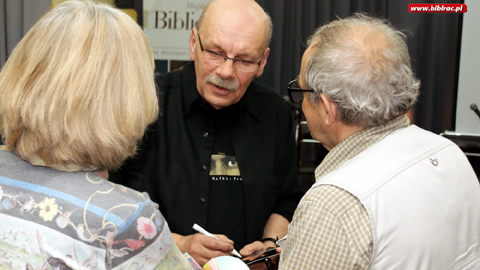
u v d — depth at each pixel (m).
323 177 0.89
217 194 1.45
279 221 1.55
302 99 1.04
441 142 0.97
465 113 3.00
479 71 2.95
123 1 3.26
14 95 0.64
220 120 1.49
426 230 0.80
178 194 1.43
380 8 3.44
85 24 0.68
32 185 0.65
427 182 0.85
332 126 0.96
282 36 3.46
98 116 0.66
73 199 0.64
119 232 0.64
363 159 0.87
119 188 0.69
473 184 0.93
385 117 0.88
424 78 3.50
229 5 1.32
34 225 0.62
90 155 0.68
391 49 0.88
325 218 0.78
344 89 0.87
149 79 0.75
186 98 1.46
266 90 1.63
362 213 0.78
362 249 0.76
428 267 0.80
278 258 1.21
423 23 3.43
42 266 0.61
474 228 0.90
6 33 3.13
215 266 0.95
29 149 0.66
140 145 1.44
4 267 0.62
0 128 0.69
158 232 0.68
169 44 3.28
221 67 1.30
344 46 0.88
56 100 0.64
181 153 1.45
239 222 1.46
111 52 0.68
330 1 3.47
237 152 1.46
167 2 3.24
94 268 0.63
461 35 2.96
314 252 0.78
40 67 0.65
